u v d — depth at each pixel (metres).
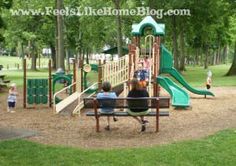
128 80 17.70
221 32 62.75
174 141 10.02
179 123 13.07
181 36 55.09
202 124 12.63
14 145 9.45
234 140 9.77
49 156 8.48
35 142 9.99
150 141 10.23
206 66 71.56
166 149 9.03
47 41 64.94
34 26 61.31
